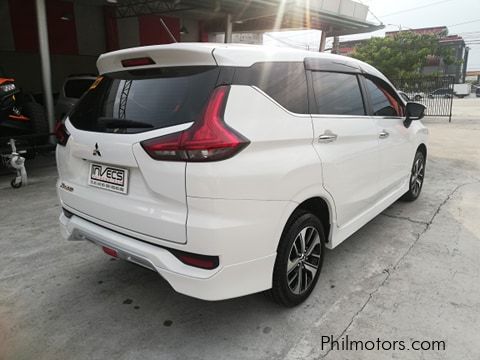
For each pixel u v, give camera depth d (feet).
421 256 11.59
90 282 10.21
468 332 8.13
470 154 28.48
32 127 21.99
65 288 9.91
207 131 6.61
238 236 6.93
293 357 7.45
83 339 7.98
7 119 20.74
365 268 10.85
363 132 10.56
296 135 8.02
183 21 57.52
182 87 7.31
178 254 7.00
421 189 18.60
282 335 8.07
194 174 6.57
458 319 8.55
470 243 12.51
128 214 7.46
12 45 42.01
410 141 14.60
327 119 9.10
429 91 63.82
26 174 20.36
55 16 44.52
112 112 8.09
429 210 15.69
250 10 41.57
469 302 9.18
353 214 10.72
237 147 6.80
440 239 12.82
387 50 72.28
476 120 54.95
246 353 7.57
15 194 17.99
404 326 8.32
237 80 7.20
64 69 46.37
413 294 9.53
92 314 8.82
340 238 10.21
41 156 26.66
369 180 11.28
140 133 7.14
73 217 9.03
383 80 12.92
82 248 12.24
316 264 9.37
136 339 7.98
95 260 11.44
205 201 6.62
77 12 46.50
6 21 41.24
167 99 7.34
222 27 57.88
